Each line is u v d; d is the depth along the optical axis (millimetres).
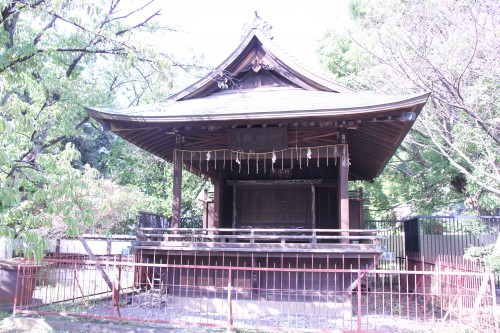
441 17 12328
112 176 25938
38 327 7871
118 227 18250
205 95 11625
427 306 10805
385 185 21547
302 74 10938
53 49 10492
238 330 7250
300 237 9109
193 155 10539
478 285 8008
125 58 10320
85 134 25969
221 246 9367
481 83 12812
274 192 13555
